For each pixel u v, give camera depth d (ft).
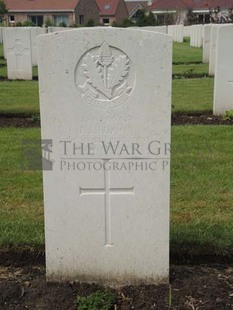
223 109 29.84
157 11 212.23
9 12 191.62
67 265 11.46
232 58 28.76
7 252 13.06
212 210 15.49
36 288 11.39
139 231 11.22
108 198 11.05
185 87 41.65
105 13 226.79
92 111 10.56
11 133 25.41
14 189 17.42
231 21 116.06
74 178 10.93
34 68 58.80
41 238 13.42
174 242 13.14
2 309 10.62
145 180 10.93
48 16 192.54
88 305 10.59
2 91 39.99
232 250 13.01
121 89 10.44
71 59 10.27
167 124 10.60
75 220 11.17
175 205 15.88
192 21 189.37
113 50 10.23
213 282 11.65
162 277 11.48
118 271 11.48
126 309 10.59
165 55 10.20
